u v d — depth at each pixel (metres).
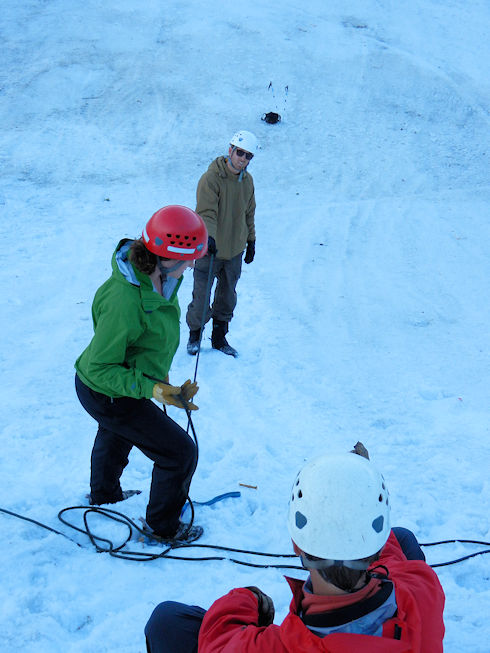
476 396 6.03
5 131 15.06
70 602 3.14
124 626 2.99
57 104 16.58
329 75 19.27
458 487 4.48
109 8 21.89
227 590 3.30
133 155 14.57
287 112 17.28
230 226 5.97
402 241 10.91
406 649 1.70
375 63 20.12
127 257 3.25
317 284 8.99
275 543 3.79
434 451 4.97
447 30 23.03
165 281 3.36
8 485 4.15
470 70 20.45
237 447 4.88
